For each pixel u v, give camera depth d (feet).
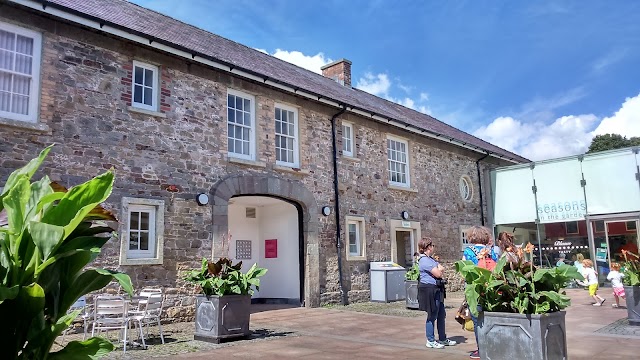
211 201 32.19
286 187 37.11
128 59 29.37
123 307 21.31
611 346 21.94
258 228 42.60
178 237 30.07
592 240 51.42
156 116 30.12
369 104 51.26
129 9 36.65
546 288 13.94
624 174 50.21
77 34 27.32
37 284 6.84
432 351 21.42
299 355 20.61
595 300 40.98
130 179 28.37
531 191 56.65
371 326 28.73
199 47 34.76
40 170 25.02
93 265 26.02
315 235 38.86
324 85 48.65
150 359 19.66
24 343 7.22
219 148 33.30
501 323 13.78
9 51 25.11
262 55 48.29
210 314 23.62
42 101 25.49
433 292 22.29
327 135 41.70
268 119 36.99
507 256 14.65
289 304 39.37
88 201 7.44
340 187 41.91
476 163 59.82
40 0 25.02
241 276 24.71
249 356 20.36
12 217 7.17
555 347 13.41
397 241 49.67
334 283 39.83
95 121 27.40
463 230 55.11
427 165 52.24
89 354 7.63
